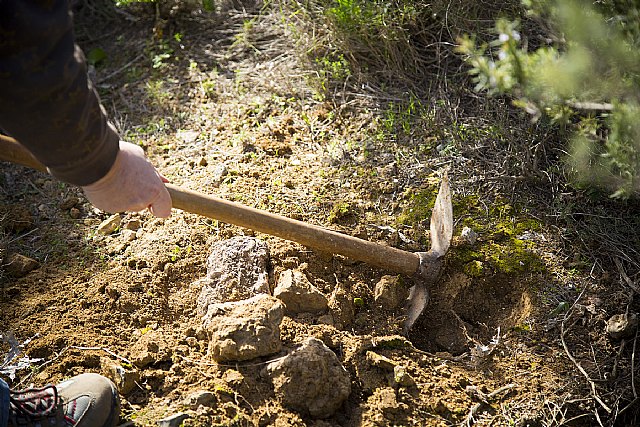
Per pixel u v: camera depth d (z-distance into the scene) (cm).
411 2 353
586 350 269
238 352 246
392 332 273
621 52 208
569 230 299
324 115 352
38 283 281
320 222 304
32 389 224
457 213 308
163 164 336
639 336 269
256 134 346
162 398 241
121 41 409
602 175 263
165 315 271
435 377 259
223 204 254
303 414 241
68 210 318
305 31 380
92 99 174
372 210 310
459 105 345
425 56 365
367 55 372
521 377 261
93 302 271
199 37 404
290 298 269
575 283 284
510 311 286
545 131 317
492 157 325
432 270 279
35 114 165
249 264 276
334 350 262
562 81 206
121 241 299
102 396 225
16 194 326
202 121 357
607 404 255
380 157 330
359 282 284
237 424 232
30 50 157
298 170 327
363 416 244
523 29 335
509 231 301
